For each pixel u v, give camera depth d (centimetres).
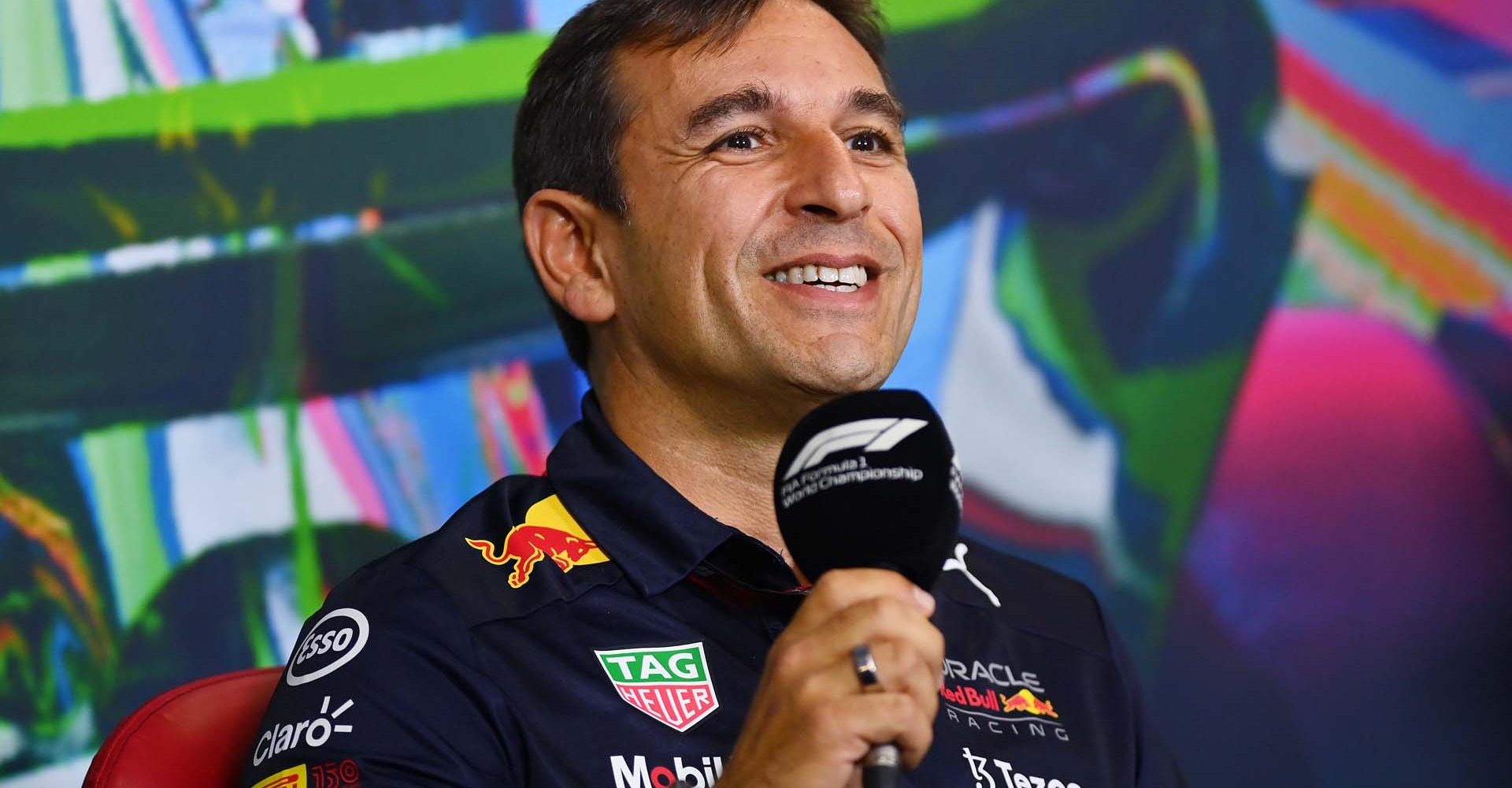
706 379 184
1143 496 296
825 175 179
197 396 272
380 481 279
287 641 271
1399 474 300
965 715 185
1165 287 301
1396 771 294
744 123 186
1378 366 302
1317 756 292
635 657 173
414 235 284
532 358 287
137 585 266
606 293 196
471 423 283
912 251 191
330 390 278
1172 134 304
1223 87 305
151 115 275
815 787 120
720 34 190
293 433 276
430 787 159
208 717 181
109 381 269
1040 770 184
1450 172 306
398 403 281
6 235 267
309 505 275
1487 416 302
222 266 276
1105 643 207
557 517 187
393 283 283
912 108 297
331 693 166
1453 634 298
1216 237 303
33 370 266
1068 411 296
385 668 167
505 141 289
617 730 167
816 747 120
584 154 197
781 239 180
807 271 182
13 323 266
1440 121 307
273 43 281
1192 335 300
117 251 271
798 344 178
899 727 120
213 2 279
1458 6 308
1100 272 300
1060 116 302
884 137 194
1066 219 300
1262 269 303
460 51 288
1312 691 294
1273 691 294
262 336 276
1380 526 299
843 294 182
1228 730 292
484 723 166
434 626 171
